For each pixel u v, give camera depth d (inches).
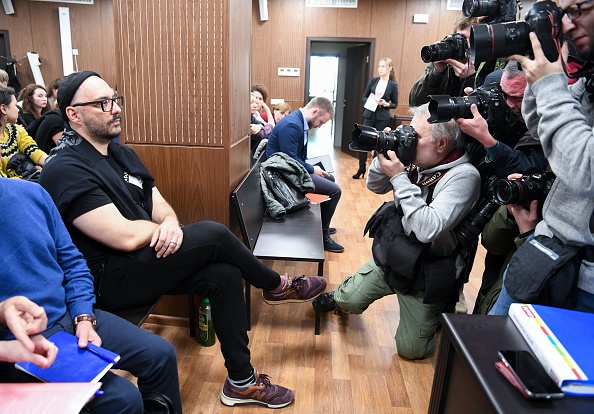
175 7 71.4
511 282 42.9
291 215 102.9
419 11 271.6
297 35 279.3
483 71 74.7
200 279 59.1
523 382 26.3
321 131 418.6
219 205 79.7
